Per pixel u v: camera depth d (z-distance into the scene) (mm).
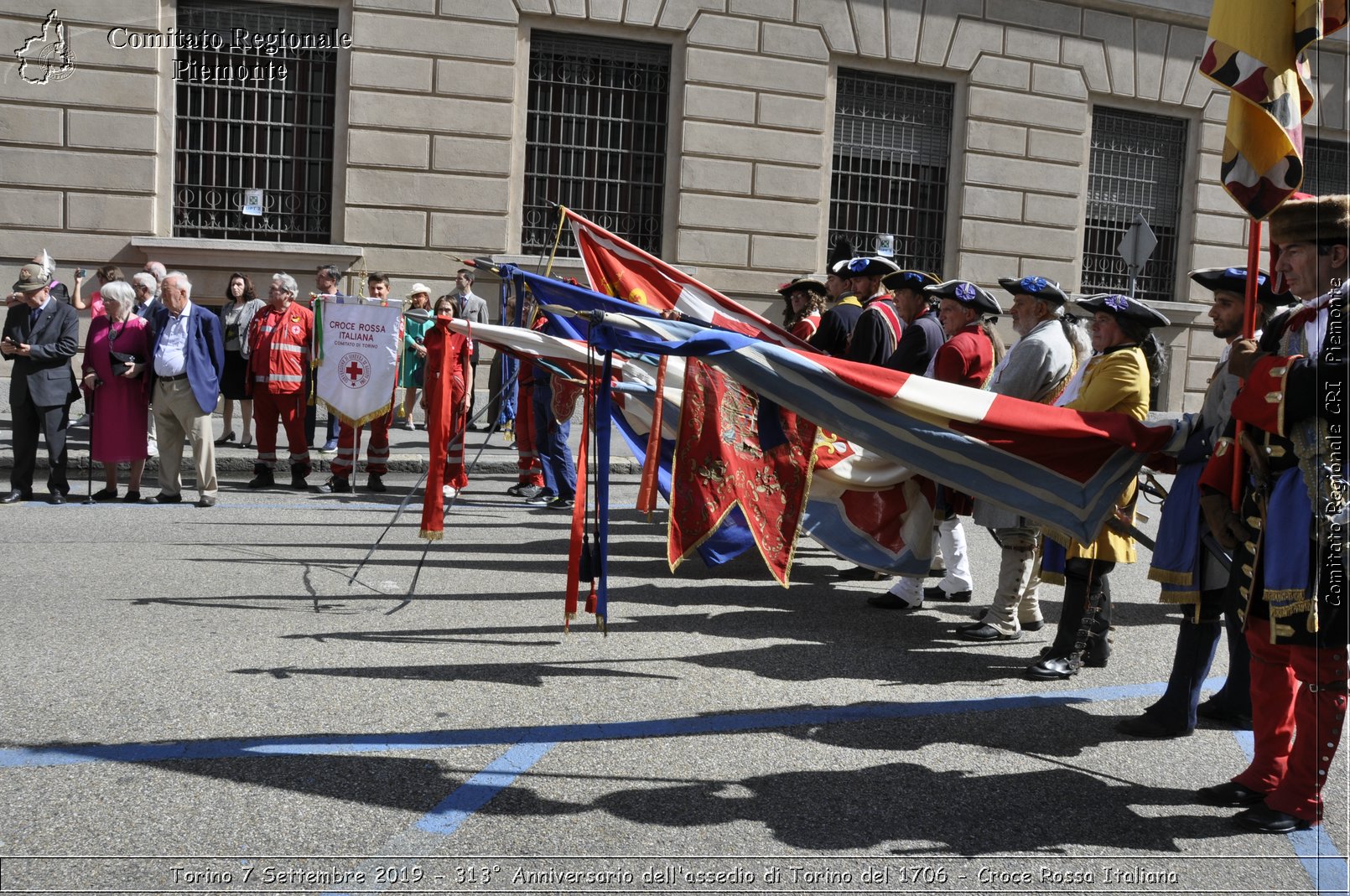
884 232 16734
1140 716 4629
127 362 9102
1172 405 18219
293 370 10172
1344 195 3555
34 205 13750
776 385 4816
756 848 3398
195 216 14453
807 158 15953
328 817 3500
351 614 5949
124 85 13852
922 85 16750
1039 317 5895
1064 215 17391
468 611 6113
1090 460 4984
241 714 4367
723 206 15680
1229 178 4004
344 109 14430
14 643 5184
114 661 4969
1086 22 17281
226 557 7258
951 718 4680
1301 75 3932
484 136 14766
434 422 6328
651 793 3777
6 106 13578
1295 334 3607
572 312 4578
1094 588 5359
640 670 5168
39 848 3236
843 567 7742
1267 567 3650
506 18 14719
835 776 3990
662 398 6273
